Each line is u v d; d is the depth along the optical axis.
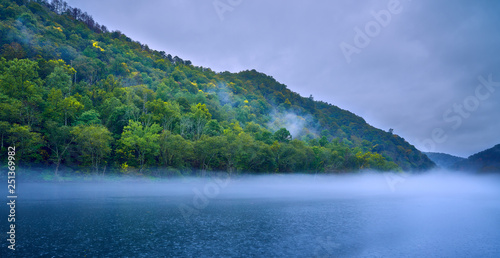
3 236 32.19
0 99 80.94
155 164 103.12
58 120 91.88
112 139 93.44
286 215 52.69
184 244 32.41
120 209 51.06
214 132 133.12
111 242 31.86
